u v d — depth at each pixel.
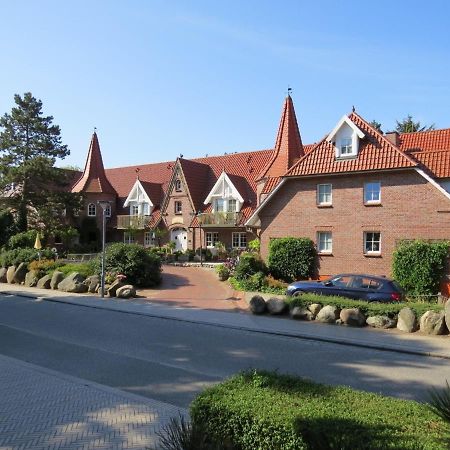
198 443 4.91
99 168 53.66
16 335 15.02
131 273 26.86
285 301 18.53
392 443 4.21
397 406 5.34
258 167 45.47
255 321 17.38
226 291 25.88
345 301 17.03
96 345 13.61
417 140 32.88
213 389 5.79
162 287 27.34
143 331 15.78
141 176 55.34
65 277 27.52
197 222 44.62
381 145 26.97
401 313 15.70
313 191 28.84
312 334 14.92
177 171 46.91
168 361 11.75
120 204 53.34
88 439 6.71
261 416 4.88
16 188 46.84
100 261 28.36
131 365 11.36
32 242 40.75
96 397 8.62
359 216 27.25
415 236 25.47
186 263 39.69
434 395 4.55
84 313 19.67
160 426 7.18
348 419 4.80
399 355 12.69
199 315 18.75
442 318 14.95
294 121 38.06
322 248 28.70
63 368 11.13
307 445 4.54
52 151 47.50
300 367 11.25
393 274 25.61
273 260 29.23
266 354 12.57
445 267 24.42
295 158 37.12
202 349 13.12
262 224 30.61
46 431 7.02
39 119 47.06
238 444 4.96
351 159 27.53
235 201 43.25
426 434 4.47
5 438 6.77
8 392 8.93
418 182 25.50
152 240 48.31
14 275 30.41
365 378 10.39
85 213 52.00
